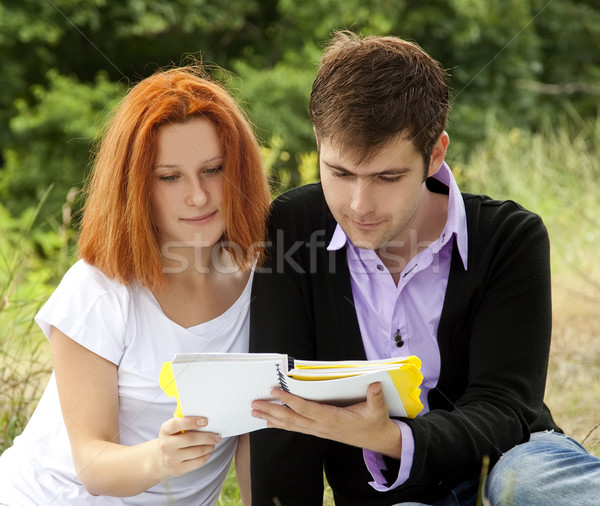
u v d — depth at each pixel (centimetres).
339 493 439
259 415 369
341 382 348
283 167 1892
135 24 2264
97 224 423
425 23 2100
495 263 421
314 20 2122
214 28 2322
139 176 409
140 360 419
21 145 2166
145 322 422
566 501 352
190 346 430
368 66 395
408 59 404
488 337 416
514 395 404
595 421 672
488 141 1568
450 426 382
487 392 405
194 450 378
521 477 364
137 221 411
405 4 2089
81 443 400
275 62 2230
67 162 2091
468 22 2039
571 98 2162
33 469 418
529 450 378
